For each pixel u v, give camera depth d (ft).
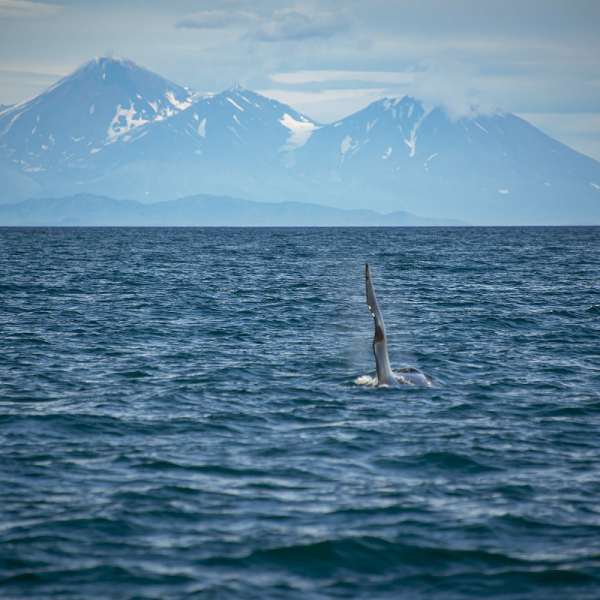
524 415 197.98
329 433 179.42
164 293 525.34
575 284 597.93
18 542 117.19
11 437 175.22
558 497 136.36
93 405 207.21
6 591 102.32
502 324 374.02
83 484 143.33
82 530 121.80
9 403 208.54
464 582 104.88
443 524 124.06
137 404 208.85
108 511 129.39
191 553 113.70
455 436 176.55
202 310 431.43
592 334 341.62
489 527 122.72
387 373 234.17
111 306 446.19
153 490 139.85
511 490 140.05
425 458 159.63
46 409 201.98
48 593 101.76
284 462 157.38
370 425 187.11
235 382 239.91
